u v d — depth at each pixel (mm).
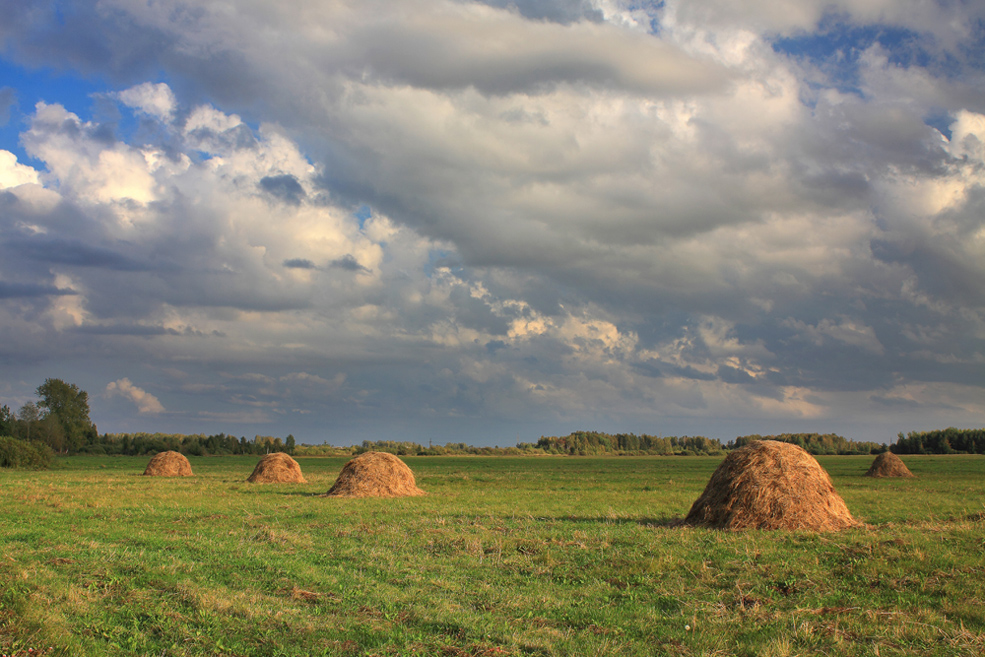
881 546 13656
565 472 71500
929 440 182375
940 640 9008
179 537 16625
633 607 10750
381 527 18594
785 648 8617
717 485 19484
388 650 8742
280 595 11211
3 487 36688
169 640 9078
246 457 142125
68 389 134250
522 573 13117
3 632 8984
